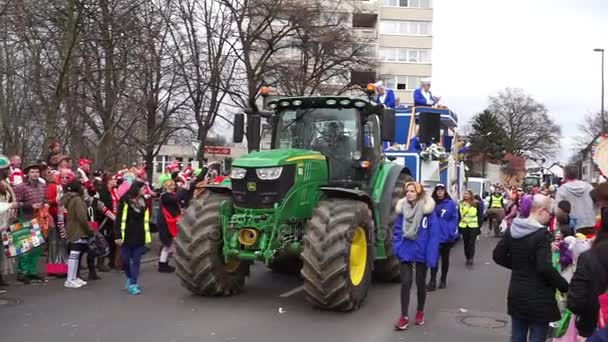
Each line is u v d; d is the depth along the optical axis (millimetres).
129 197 8695
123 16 15156
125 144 22125
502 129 80062
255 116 9734
